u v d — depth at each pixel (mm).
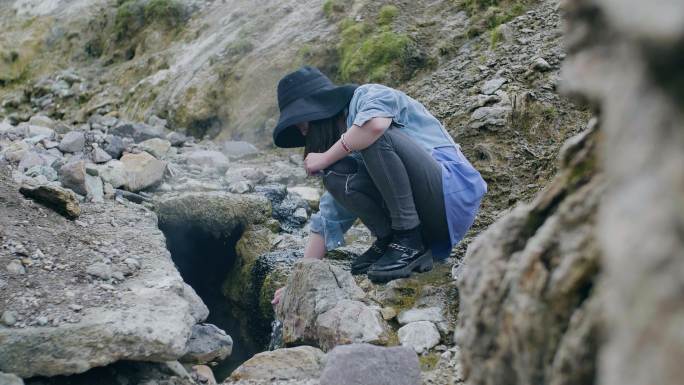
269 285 3650
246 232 4094
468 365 1715
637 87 1151
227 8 6508
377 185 3178
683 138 1061
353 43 5480
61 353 2498
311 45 5609
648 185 1080
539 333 1517
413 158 3182
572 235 1523
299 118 3150
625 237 1081
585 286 1468
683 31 980
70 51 7359
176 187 4402
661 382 1003
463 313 1758
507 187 3936
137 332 2574
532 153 4066
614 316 1142
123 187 4141
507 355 1610
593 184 1545
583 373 1419
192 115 5703
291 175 4824
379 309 3084
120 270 3072
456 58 5117
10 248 3074
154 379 2674
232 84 5723
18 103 7000
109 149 4488
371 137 3090
